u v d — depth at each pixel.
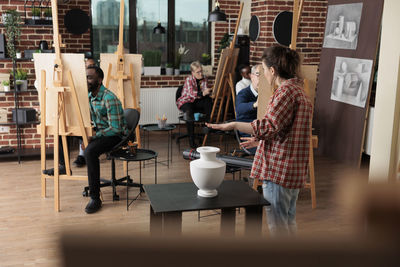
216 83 6.35
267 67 2.43
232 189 2.51
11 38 5.49
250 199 2.34
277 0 6.53
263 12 6.66
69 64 4.04
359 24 5.40
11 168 5.45
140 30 7.98
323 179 5.08
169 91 7.75
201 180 2.29
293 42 3.94
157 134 7.50
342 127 5.81
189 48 8.29
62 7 7.11
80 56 4.00
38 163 5.68
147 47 8.07
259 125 2.29
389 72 3.79
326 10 6.67
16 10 5.70
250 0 7.58
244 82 6.16
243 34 7.66
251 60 7.18
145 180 4.98
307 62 6.82
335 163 5.79
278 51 2.39
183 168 5.50
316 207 4.21
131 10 7.83
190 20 8.19
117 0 7.71
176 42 8.20
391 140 3.82
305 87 4.13
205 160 2.30
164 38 8.13
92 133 4.17
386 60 3.81
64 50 7.23
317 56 6.86
